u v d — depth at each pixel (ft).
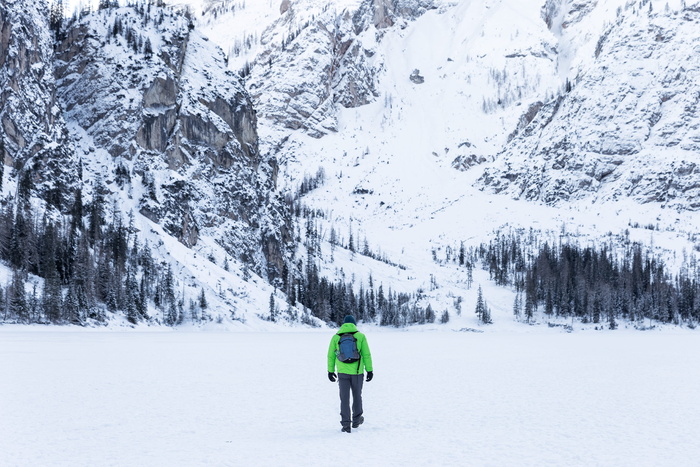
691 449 57.06
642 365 174.91
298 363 169.99
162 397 94.07
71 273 464.65
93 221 531.50
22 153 533.96
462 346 310.45
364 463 50.37
